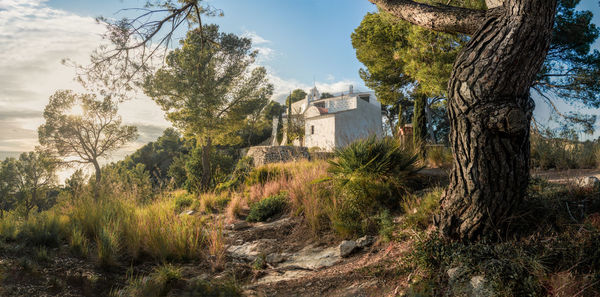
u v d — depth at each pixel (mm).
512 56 2875
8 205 37438
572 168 7098
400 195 5863
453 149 3480
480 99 3061
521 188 3270
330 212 5906
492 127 3021
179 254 4961
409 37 11422
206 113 19312
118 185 7664
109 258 4332
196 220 6582
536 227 3338
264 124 26781
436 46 10961
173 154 51438
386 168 5965
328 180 7043
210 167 21828
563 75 13188
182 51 18844
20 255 3990
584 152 7430
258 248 5586
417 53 11297
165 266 4109
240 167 15359
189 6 4914
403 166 6262
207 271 4523
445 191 3816
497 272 2662
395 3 3863
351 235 5117
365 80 17719
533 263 2670
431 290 2916
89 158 27906
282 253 5199
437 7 3578
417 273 3254
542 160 7676
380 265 3699
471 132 3172
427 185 6164
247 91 21719
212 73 19750
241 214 8477
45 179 37562
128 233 5254
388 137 7445
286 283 3943
